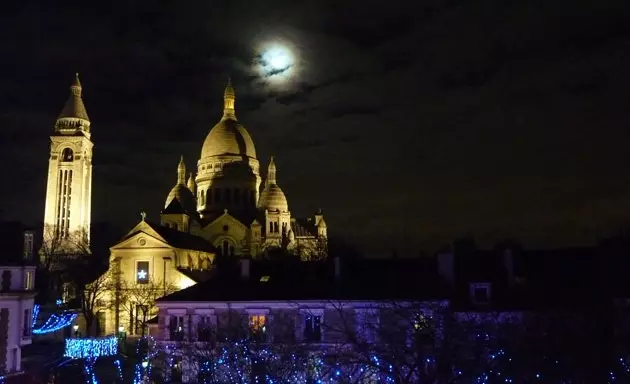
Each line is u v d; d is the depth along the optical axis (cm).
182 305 6128
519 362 3067
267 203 16338
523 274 5709
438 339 3002
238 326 4925
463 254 6331
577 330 3231
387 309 3519
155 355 5941
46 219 17338
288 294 5819
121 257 11175
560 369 3117
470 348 2909
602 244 5991
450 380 2820
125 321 10550
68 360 7250
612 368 3136
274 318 5519
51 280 11575
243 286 6372
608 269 4903
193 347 5441
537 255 6106
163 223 14862
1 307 6228
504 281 5594
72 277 12012
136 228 11312
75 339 7788
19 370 6419
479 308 4894
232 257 13775
